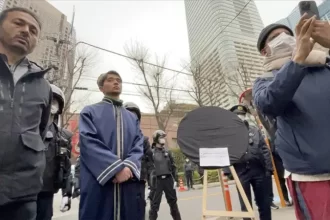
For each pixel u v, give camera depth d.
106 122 2.17
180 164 17.88
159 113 19.77
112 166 1.86
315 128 1.22
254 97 1.56
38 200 2.34
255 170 3.07
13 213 1.44
